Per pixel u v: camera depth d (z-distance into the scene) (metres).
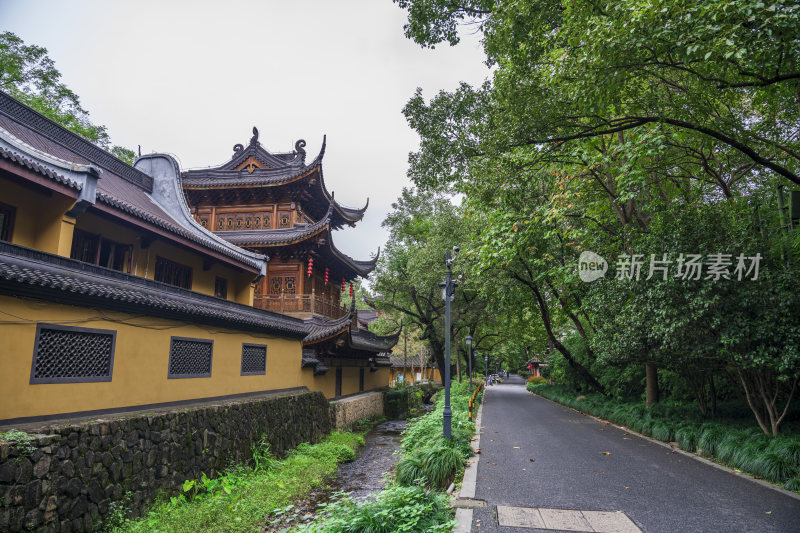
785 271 8.13
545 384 33.47
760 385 9.18
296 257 23.36
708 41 6.50
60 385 7.59
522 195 12.52
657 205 12.84
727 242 8.76
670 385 15.49
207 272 16.70
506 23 9.99
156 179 18.66
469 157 12.77
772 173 13.07
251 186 24.78
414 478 8.13
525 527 5.58
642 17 6.83
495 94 11.14
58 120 23.09
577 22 8.31
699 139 11.46
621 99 9.51
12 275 6.64
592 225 15.07
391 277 31.30
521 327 28.72
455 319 30.50
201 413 9.97
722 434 9.80
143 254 13.72
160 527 7.04
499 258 14.32
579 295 18.05
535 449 10.77
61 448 6.41
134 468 7.77
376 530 4.95
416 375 59.50
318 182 25.69
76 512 6.49
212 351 12.06
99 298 8.32
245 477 10.27
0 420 6.63
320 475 11.68
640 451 10.45
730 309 8.54
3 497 5.47
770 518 5.84
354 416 22.50
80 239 11.87
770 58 6.77
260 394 14.52
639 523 5.70
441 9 11.29
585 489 7.27
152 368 9.82
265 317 15.63
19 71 22.53
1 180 9.59
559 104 9.55
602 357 12.58
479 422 16.03
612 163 12.02
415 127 13.05
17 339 6.96
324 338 18.80
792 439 8.13
